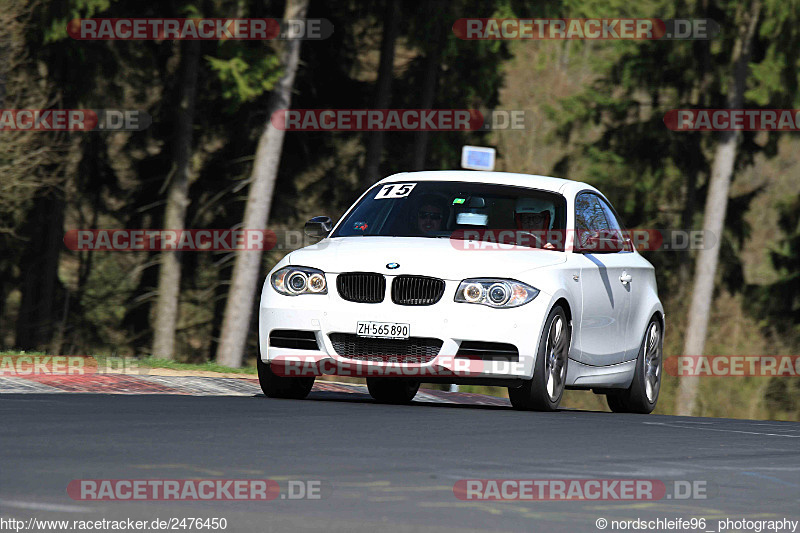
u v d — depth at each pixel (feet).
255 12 310.65
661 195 394.11
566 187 126.41
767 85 352.28
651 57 377.30
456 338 109.60
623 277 129.39
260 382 118.83
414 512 53.72
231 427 84.43
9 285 340.80
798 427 111.04
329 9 334.44
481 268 111.75
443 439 82.38
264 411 97.86
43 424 82.58
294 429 84.74
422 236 119.55
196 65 312.91
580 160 394.32
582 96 388.37
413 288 111.14
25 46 289.53
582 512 55.47
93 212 334.24
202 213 335.06
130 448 71.26
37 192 314.35
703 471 71.87
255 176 289.53
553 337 114.01
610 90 387.14
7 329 342.03
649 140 388.37
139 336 350.64
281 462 67.46
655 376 139.54
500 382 111.86
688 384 366.43
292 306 114.01
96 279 347.77
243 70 275.39
